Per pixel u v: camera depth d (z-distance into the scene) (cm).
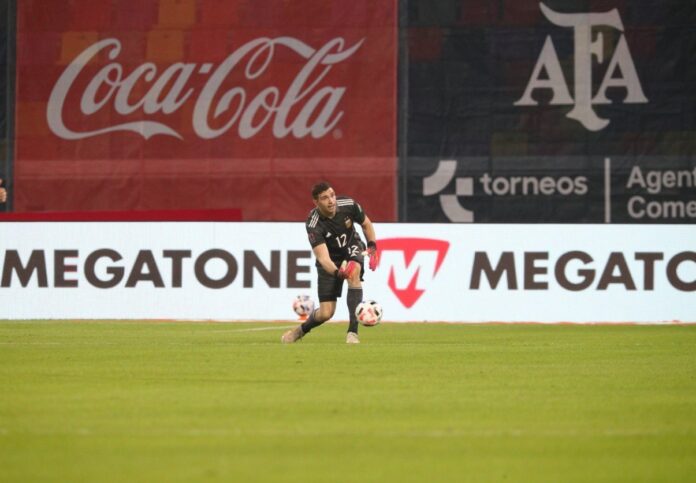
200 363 2983
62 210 6606
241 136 6581
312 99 6538
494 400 2205
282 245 5425
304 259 5412
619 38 6391
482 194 6425
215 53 6625
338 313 5388
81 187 6606
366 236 3681
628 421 1942
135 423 1902
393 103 6494
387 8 6512
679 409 2089
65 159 6625
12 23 6688
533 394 2305
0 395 2272
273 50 6588
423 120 6475
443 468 1543
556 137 6397
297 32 6575
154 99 6631
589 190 6375
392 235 5391
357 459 1600
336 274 3475
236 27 6619
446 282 5375
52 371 2770
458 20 6462
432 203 6450
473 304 5369
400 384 2480
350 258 3650
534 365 2986
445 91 6462
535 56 6412
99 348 3516
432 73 6475
